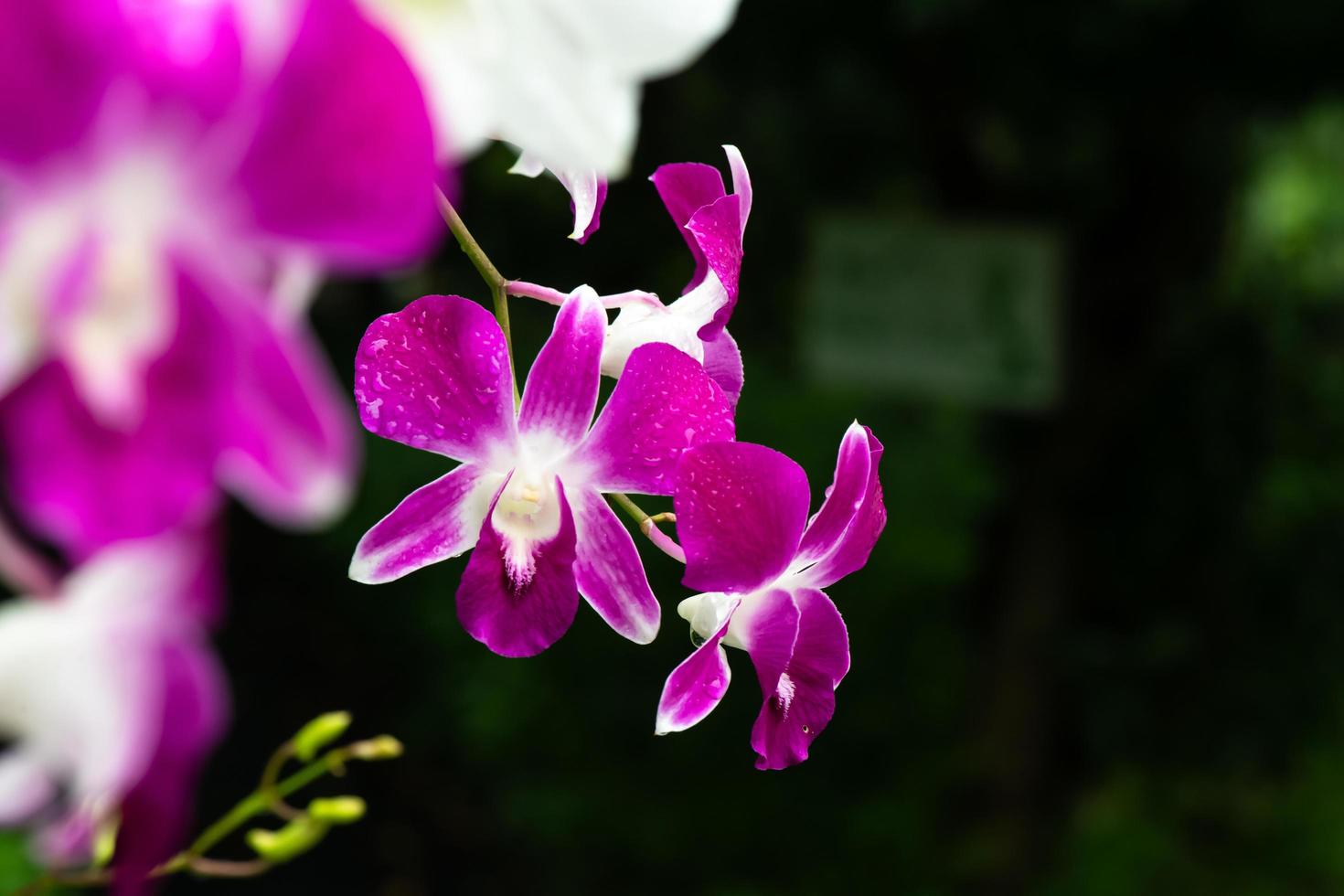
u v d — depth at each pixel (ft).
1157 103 5.99
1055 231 6.79
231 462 1.18
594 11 1.44
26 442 1.15
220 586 1.28
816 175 7.88
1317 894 7.25
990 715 7.13
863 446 1.89
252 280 1.21
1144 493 7.36
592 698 6.56
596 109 1.45
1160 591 7.50
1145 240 6.72
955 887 6.73
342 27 1.18
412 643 7.16
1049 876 7.11
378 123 1.18
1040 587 7.21
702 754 6.56
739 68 6.75
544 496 1.84
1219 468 7.32
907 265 7.03
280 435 1.19
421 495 1.83
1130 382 6.90
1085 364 6.93
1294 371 8.82
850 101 7.18
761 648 1.88
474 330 1.83
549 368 1.84
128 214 1.18
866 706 6.97
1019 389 6.93
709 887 6.40
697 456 1.83
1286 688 7.70
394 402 1.82
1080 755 7.49
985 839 6.97
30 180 1.16
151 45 1.17
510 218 7.98
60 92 1.15
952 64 6.16
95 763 1.24
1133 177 6.60
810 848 6.57
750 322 8.45
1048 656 7.18
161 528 1.16
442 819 6.96
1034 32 5.59
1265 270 9.64
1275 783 7.86
